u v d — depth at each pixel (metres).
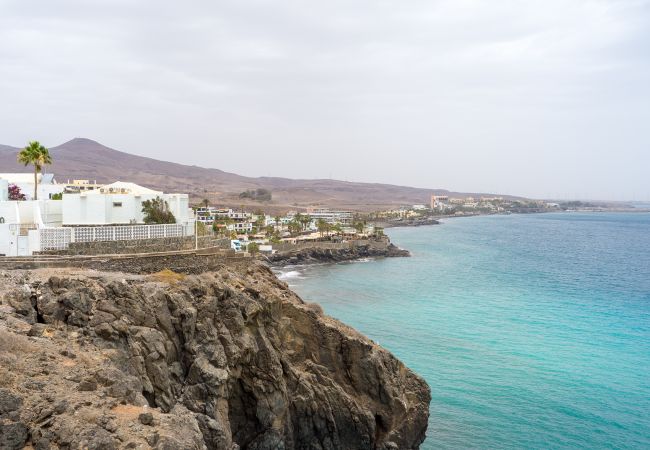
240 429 48.19
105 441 22.09
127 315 36.69
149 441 23.55
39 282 35.38
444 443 57.50
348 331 58.75
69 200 60.41
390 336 93.38
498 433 59.41
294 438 51.03
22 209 58.12
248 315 48.41
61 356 28.19
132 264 48.91
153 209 65.50
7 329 28.70
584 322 105.44
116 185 96.94
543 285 151.38
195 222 66.00
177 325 41.00
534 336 94.69
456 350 85.88
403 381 58.06
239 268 61.75
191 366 40.84
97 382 27.00
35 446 21.17
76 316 33.28
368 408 54.50
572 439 58.09
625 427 60.56
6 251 48.06
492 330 98.19
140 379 32.91
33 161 67.88
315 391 51.88
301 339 55.34
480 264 199.62
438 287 146.12
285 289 64.69
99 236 52.38
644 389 70.69
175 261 52.56
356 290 140.50
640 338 93.81
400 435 54.88
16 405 22.12
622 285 153.12
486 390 70.06
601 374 75.81
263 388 47.91
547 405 65.94
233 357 45.00
